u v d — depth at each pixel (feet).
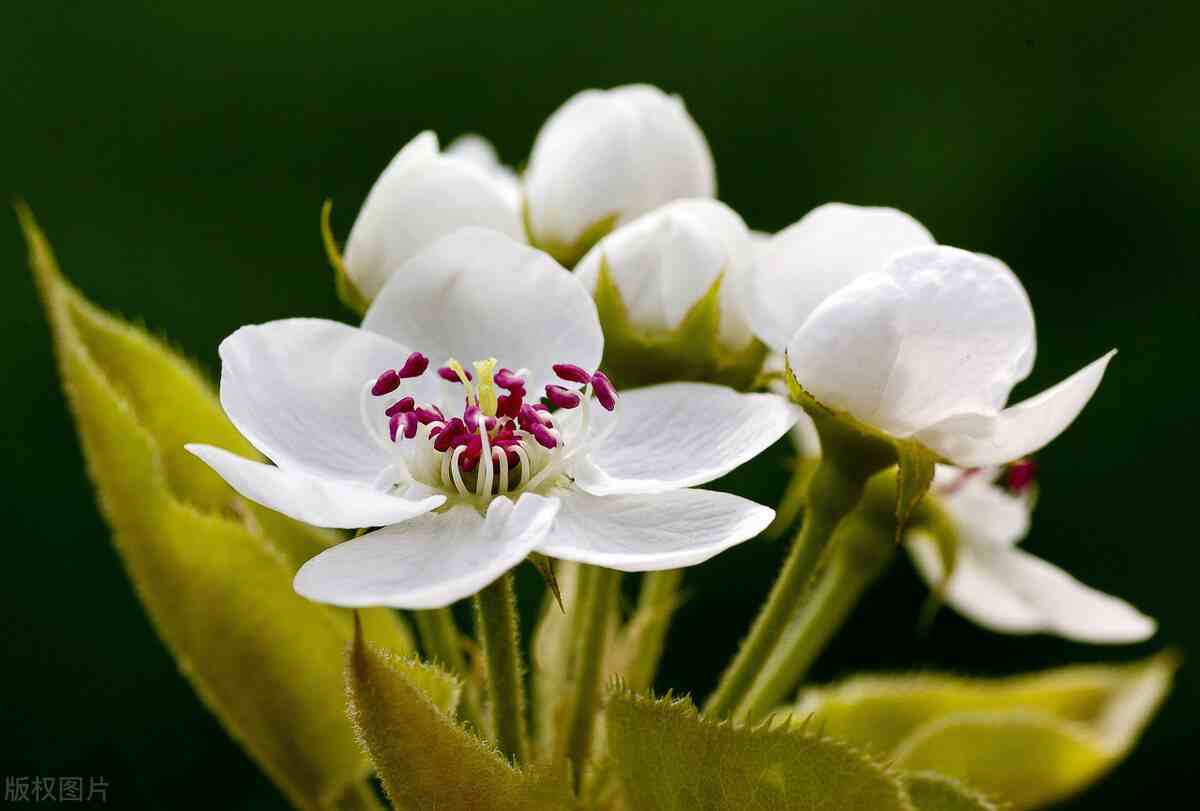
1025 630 0.81
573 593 0.75
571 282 0.70
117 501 0.73
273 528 0.76
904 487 0.69
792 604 0.71
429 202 0.73
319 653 0.73
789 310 0.70
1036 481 1.31
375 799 0.74
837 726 0.79
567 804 0.65
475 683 0.73
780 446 1.22
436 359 0.70
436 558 0.67
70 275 1.39
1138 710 0.80
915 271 0.69
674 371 0.72
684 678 1.22
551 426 0.69
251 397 0.68
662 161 0.75
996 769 0.78
